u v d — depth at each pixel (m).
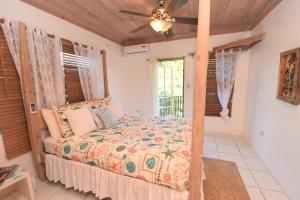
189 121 2.76
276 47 2.29
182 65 4.36
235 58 3.58
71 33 2.87
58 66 2.49
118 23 3.15
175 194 1.45
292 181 1.83
